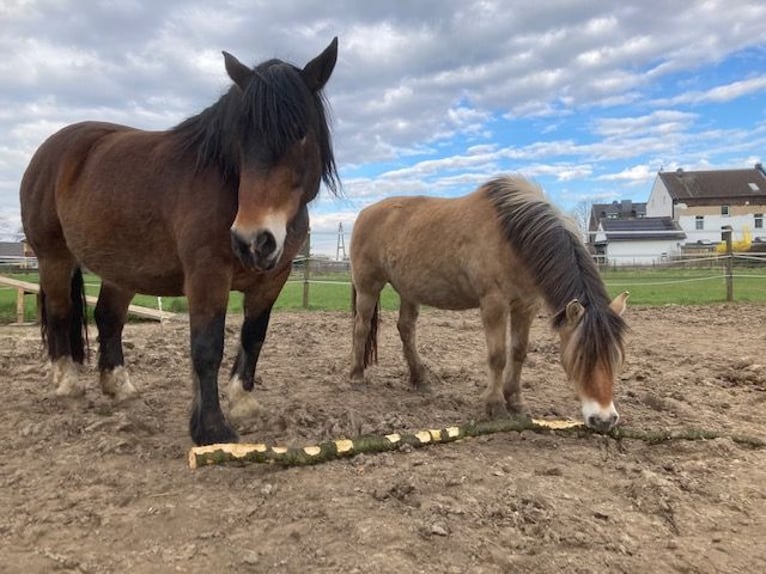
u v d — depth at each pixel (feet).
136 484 11.27
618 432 14.21
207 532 9.66
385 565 8.77
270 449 11.94
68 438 13.69
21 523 9.99
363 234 20.35
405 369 22.71
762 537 9.98
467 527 9.81
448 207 17.71
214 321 12.51
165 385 18.72
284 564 8.88
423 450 13.08
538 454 13.12
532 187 15.67
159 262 13.58
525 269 15.05
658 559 9.29
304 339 28.91
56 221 15.62
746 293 55.57
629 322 36.58
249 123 11.32
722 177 229.04
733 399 18.76
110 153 14.15
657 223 198.18
